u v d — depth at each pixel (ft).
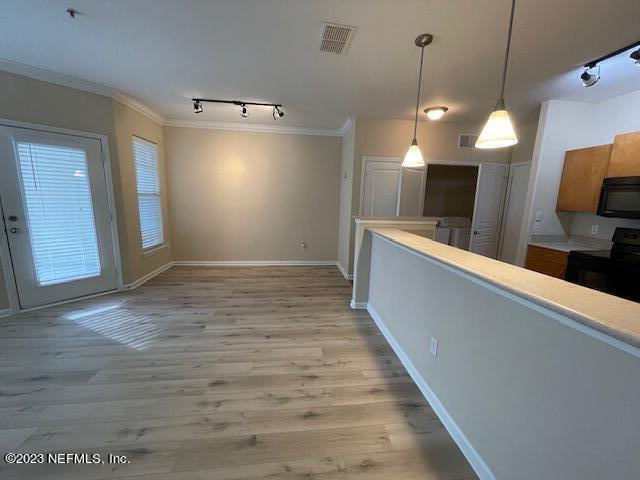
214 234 15.96
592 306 2.79
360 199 13.69
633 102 9.46
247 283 13.28
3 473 4.18
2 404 5.51
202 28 6.53
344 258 14.97
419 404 5.80
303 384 6.32
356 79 9.04
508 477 3.79
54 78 9.27
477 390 4.39
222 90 10.35
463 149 14.12
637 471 2.35
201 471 4.29
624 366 2.39
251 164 15.53
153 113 13.28
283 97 10.85
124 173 11.49
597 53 7.15
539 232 11.30
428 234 10.32
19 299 9.35
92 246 10.84
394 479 4.25
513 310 3.64
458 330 4.87
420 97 10.43
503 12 5.67
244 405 5.65
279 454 4.61
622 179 8.70
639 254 8.38
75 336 8.11
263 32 6.61
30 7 5.84
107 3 5.71
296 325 9.14
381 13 5.81
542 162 10.78
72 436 4.83
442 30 6.35
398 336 7.51
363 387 6.27
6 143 8.65
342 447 4.77
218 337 8.25
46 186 9.51
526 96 10.09
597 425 2.65
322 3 5.56
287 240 16.53
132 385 6.14
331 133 15.80
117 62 8.31
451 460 4.58
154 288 12.30
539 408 3.28
